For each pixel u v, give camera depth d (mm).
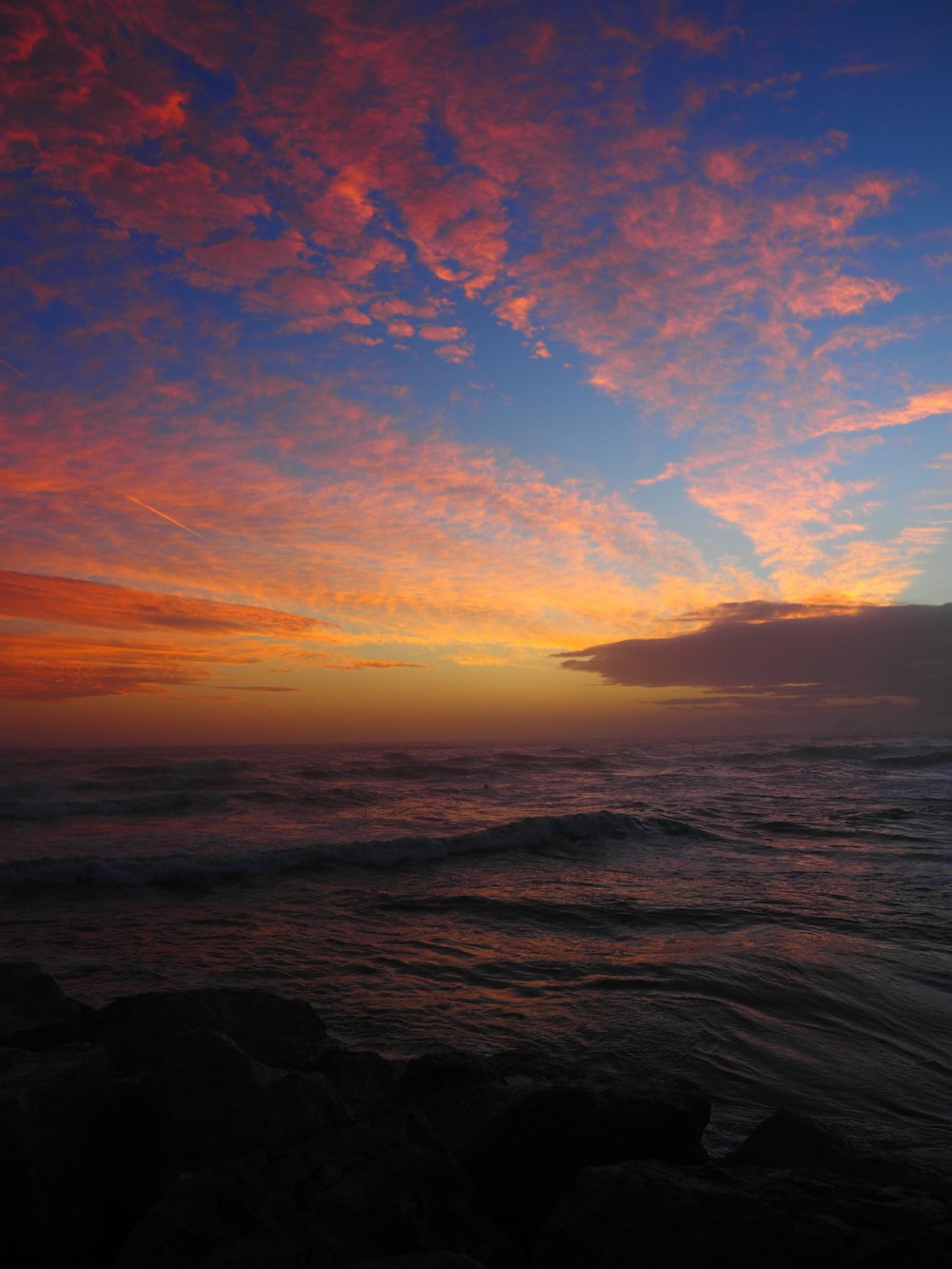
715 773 37062
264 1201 2750
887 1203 2820
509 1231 3355
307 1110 3404
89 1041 4934
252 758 44156
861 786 30484
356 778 33219
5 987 5320
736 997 7352
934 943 9117
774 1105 5156
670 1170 2980
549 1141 3445
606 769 39031
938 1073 5750
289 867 14227
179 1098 3350
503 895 12125
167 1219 2625
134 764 35844
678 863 14938
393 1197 2904
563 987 7711
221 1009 5320
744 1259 2506
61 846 16406
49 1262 2939
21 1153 2939
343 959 8750
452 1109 4000
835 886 12633
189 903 11695
